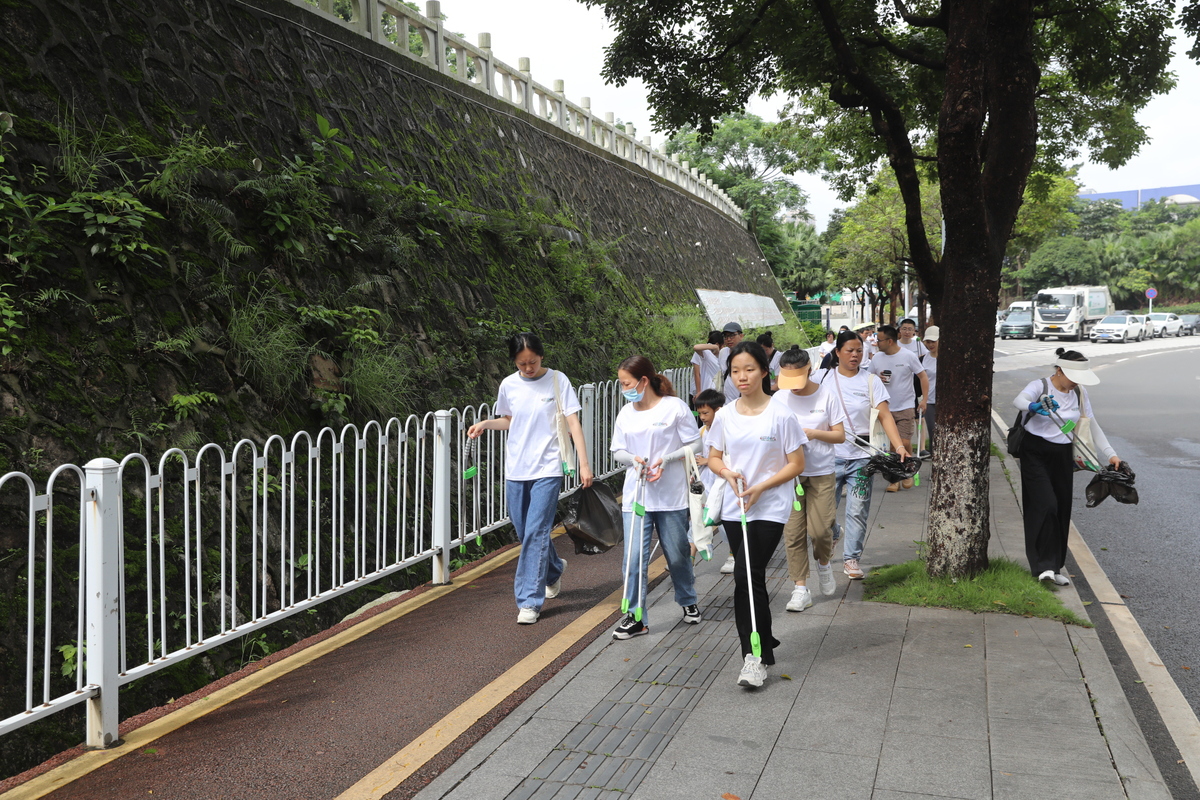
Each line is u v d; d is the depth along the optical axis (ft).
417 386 26.18
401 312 27.68
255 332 20.45
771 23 31.35
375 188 29.17
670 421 16.56
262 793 10.65
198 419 17.83
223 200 22.20
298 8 31.14
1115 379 84.12
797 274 149.48
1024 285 262.47
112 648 11.99
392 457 23.26
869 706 13.14
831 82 32.24
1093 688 13.66
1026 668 14.56
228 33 26.81
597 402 31.14
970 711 12.88
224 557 14.43
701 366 32.86
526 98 52.19
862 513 20.88
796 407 18.38
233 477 14.56
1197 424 51.88
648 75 32.91
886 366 32.76
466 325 31.14
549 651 15.72
